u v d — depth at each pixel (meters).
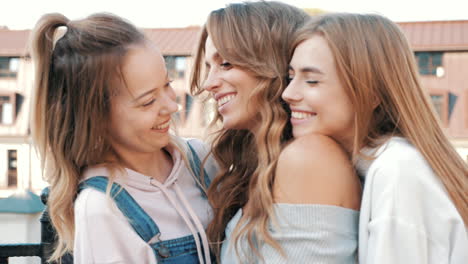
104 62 1.11
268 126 1.21
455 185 1.07
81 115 1.15
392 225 0.98
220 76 1.25
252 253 1.15
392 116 1.12
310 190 1.07
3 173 15.18
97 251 1.07
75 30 1.16
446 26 15.90
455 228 1.01
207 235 1.27
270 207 1.10
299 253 1.06
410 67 1.15
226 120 1.27
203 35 1.38
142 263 1.11
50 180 1.22
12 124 16.23
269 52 1.21
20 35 17.31
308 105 1.10
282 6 1.28
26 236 4.68
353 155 1.11
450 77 14.81
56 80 1.18
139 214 1.15
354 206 1.12
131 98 1.12
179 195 1.26
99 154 1.19
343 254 1.06
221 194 1.34
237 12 1.24
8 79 16.61
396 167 1.01
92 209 1.09
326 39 1.08
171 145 1.34
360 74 1.07
